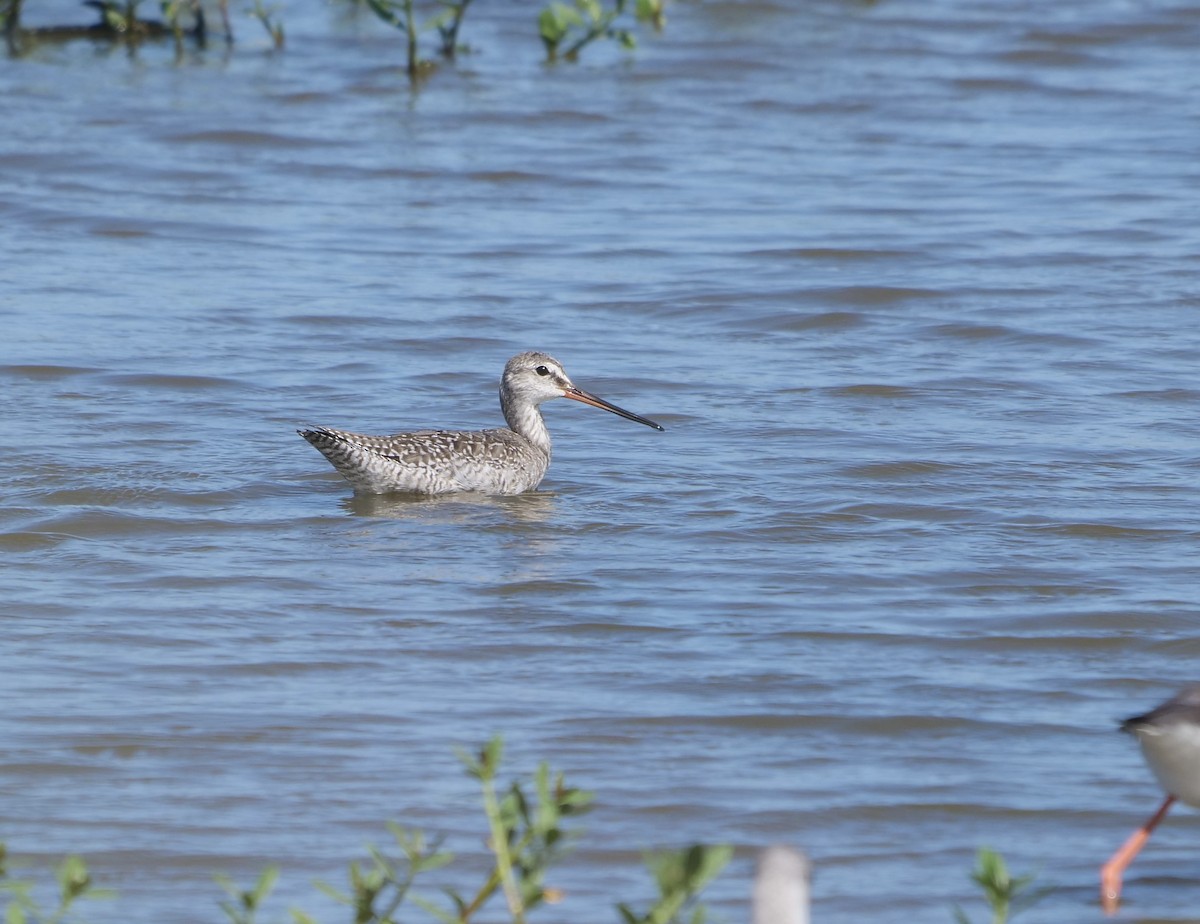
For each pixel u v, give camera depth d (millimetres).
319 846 10195
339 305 22250
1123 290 22922
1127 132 30781
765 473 17094
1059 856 10227
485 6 38406
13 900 9516
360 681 12328
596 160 28859
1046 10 38219
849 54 35250
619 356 20734
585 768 11117
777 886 6504
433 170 28203
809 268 23906
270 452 17625
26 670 12352
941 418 18594
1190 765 8781
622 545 15242
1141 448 17609
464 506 16406
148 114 30547
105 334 20828
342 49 35312
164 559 14688
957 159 29250
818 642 13102
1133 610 13648
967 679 12477
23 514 15547
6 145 28484
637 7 36000
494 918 9500
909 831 10477
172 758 11133
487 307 22344
